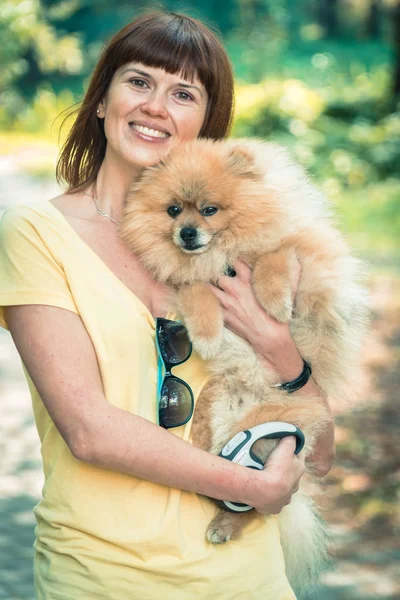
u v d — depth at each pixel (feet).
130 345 7.18
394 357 24.89
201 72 8.45
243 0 68.44
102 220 8.36
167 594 6.83
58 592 6.80
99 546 6.79
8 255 7.20
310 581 8.91
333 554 14.61
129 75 8.23
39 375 6.91
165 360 7.48
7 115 69.36
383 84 59.41
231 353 8.73
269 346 8.50
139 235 8.72
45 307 7.00
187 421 7.47
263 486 7.00
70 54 73.15
